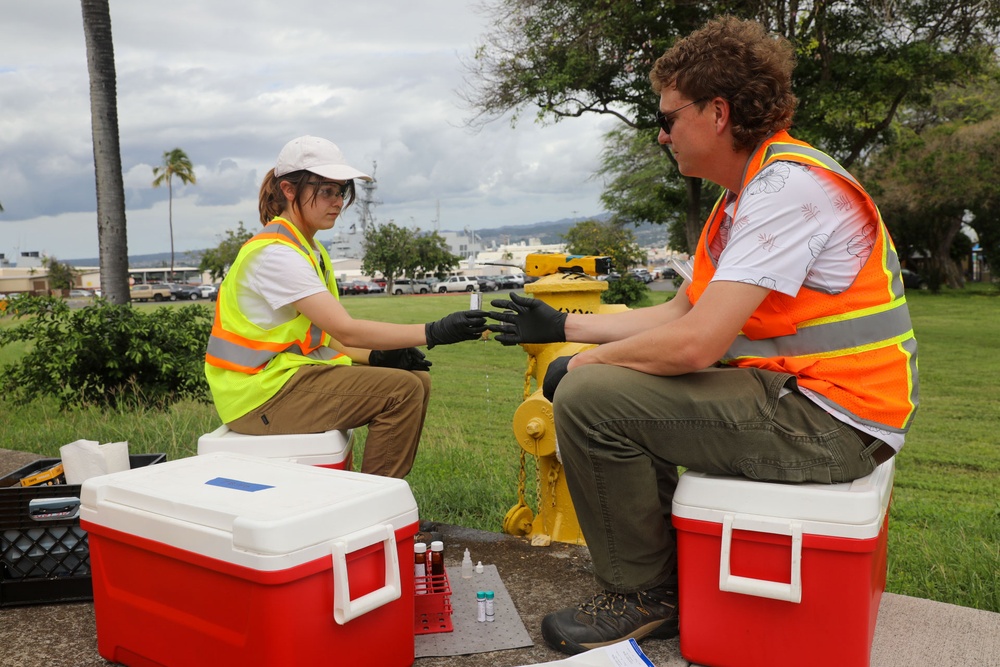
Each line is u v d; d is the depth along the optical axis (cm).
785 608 179
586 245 2722
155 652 190
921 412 839
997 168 2491
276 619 163
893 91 1297
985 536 359
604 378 195
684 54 202
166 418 569
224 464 216
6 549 239
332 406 252
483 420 787
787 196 184
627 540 205
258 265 251
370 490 186
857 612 173
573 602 241
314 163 264
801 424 186
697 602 189
